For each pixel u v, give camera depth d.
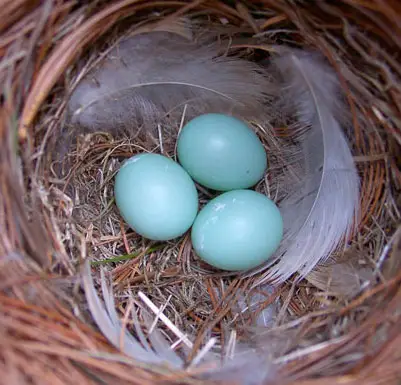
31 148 0.11
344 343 0.10
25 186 0.11
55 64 0.10
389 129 0.11
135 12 0.11
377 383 0.09
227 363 0.10
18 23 0.10
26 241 0.10
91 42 0.11
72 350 0.09
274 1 0.11
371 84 0.11
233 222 0.11
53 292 0.10
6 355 0.09
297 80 0.11
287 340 0.11
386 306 0.10
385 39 0.10
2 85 0.10
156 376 0.09
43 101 0.11
